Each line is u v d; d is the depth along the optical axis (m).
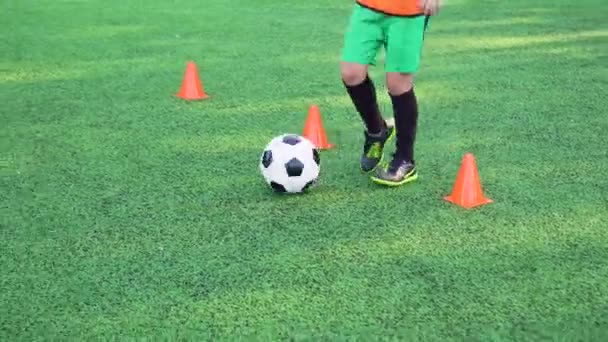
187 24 6.79
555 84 5.09
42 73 5.26
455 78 5.21
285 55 5.79
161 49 5.95
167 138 4.04
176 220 3.08
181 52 5.86
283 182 3.28
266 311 2.45
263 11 7.34
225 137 4.05
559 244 2.92
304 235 2.96
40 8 7.40
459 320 2.41
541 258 2.80
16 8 7.37
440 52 5.91
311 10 7.41
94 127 4.19
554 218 3.13
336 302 2.50
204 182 3.46
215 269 2.71
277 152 3.30
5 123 4.23
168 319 2.41
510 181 3.50
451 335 2.33
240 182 3.47
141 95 4.79
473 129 4.20
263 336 2.32
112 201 3.25
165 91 4.88
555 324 2.40
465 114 4.46
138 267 2.72
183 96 4.75
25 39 6.18
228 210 3.18
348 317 2.42
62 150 3.84
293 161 3.27
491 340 2.31
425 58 5.73
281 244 2.89
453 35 6.44
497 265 2.75
